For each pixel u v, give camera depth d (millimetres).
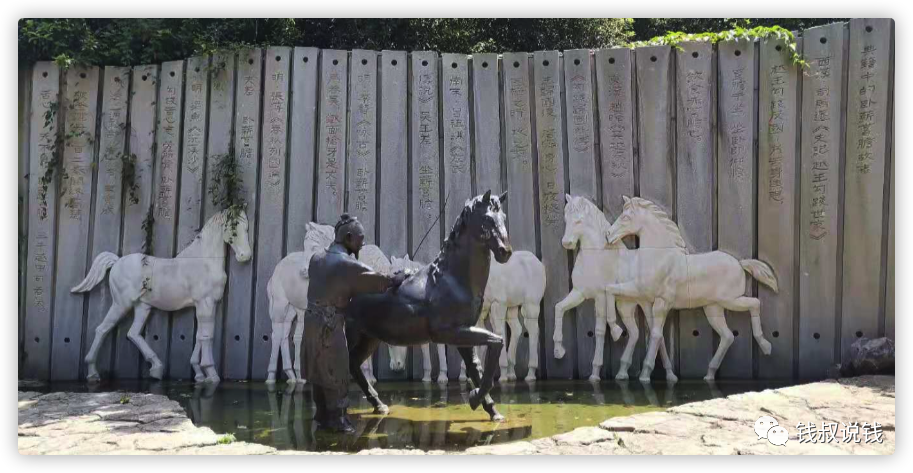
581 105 7418
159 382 7094
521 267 7070
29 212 7762
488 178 7465
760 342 6848
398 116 7590
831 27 7023
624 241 7215
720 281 6883
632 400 5727
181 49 8055
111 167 7770
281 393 6289
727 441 3980
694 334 7117
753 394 5246
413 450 3953
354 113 7609
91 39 7797
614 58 7422
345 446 4184
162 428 4520
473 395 4855
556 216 7363
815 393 5250
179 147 7758
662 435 4141
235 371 7375
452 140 7523
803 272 6949
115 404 5355
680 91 7309
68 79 7859
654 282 6918
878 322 6742
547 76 7500
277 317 7082
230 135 7652
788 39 7055
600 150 7418
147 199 7719
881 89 6836
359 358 5148
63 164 7809
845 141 6934
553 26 10602
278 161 7562
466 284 4816
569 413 5172
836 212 6906
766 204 7070
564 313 7211
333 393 4586
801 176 7039
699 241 7148
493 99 7543
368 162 7551
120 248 7707
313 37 9906
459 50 10359
